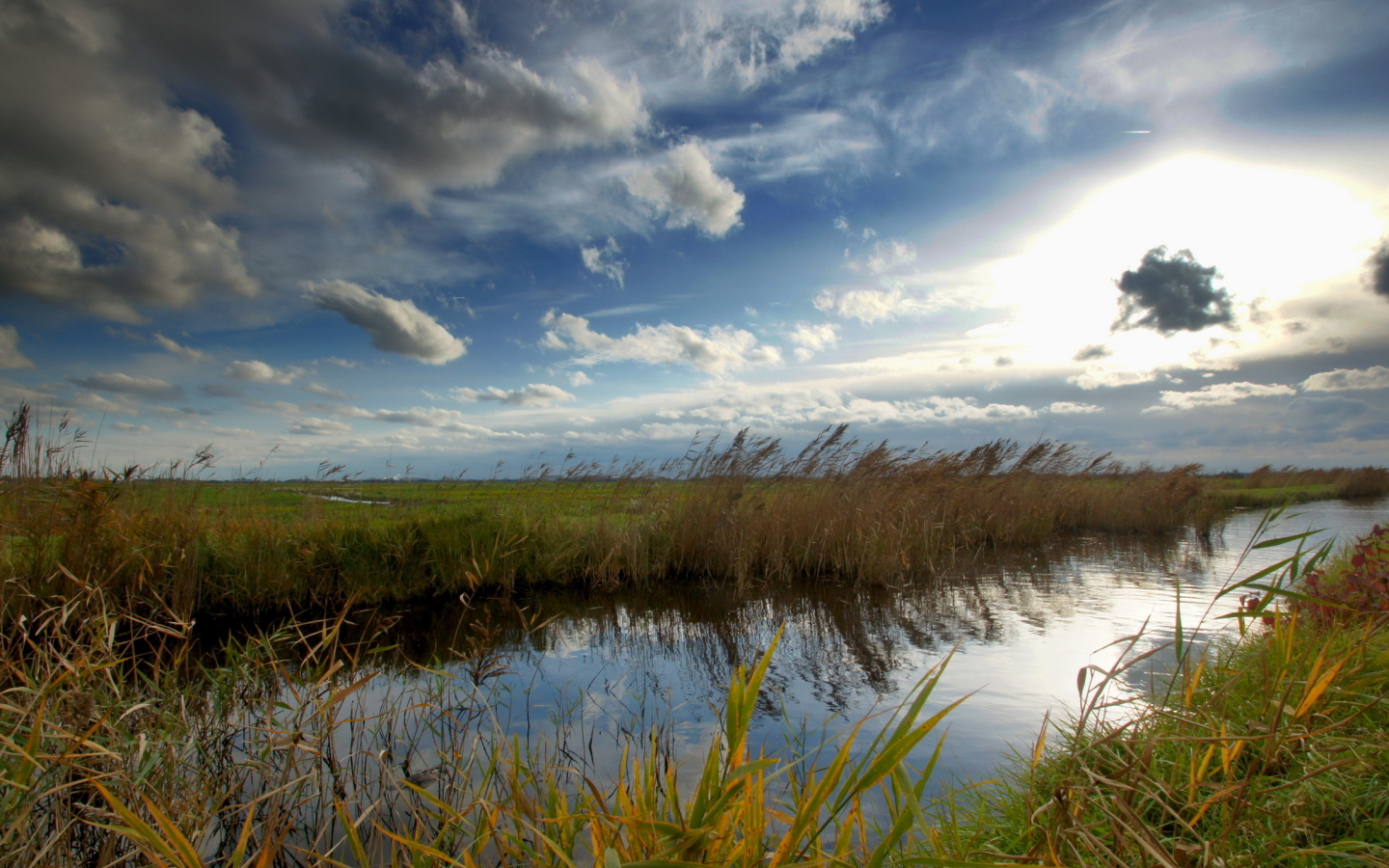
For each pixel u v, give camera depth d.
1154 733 2.64
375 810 3.35
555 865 1.87
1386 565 4.26
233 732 4.14
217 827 3.22
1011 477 14.76
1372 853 2.11
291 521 9.15
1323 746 2.08
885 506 11.11
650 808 1.74
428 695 4.86
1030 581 9.79
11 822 2.48
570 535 10.28
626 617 8.23
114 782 2.87
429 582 9.06
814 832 1.67
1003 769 3.59
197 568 7.52
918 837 2.79
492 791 3.37
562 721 4.59
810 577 10.51
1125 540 14.49
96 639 3.37
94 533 6.32
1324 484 27.67
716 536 10.61
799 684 5.40
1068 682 5.21
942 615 7.75
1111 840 2.22
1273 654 3.24
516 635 7.39
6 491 6.46
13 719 2.86
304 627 7.45
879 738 1.50
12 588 5.09
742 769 1.38
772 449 11.22
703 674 5.82
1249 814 2.23
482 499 11.51
